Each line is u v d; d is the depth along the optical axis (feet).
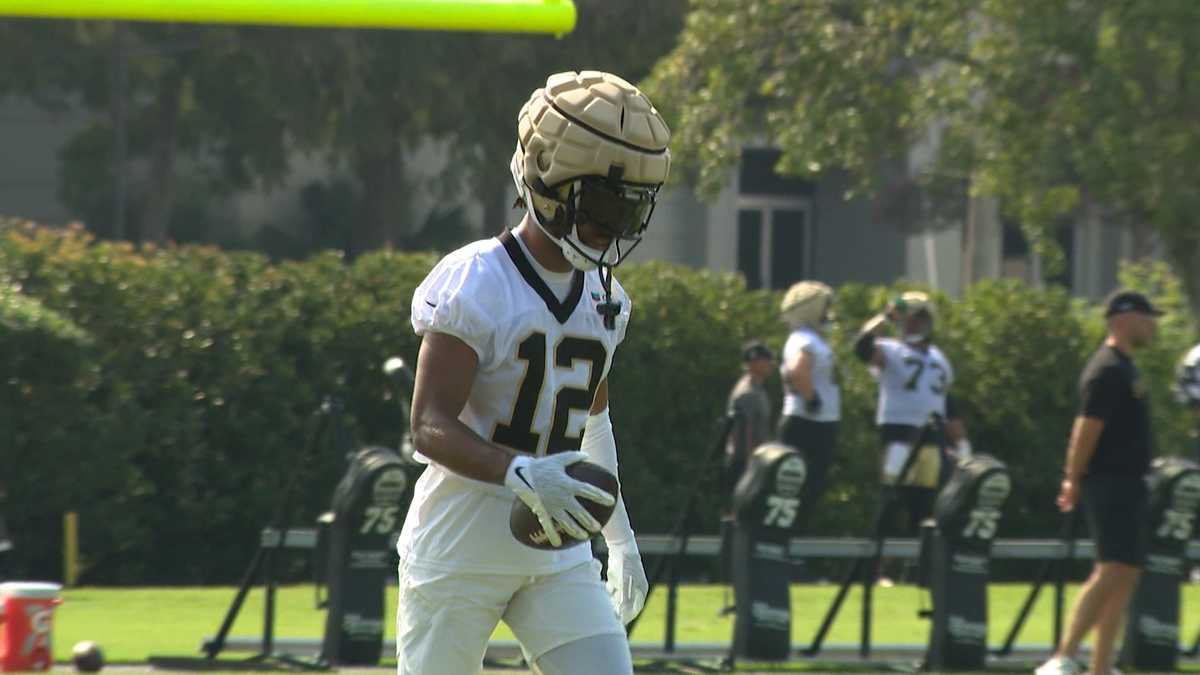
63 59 447.42
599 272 52.01
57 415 151.53
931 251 493.77
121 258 159.33
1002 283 177.88
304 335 160.86
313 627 126.93
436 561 51.75
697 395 168.25
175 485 157.99
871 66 230.07
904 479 117.29
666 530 167.22
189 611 133.80
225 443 159.63
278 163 458.09
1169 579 116.57
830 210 524.11
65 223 506.48
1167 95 210.18
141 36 433.89
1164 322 176.55
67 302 155.63
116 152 443.32
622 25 424.87
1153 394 170.71
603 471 48.19
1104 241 490.49
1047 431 175.11
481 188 458.09
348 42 414.62
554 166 49.47
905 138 238.27
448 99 427.74
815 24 229.66
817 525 167.53
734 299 170.81
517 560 51.26
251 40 418.51
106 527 154.20
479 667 52.85
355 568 106.22
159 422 156.66
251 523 160.66
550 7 120.88
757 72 237.04
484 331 49.75
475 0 120.47
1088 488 102.99
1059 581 118.52
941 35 226.38
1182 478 114.93
